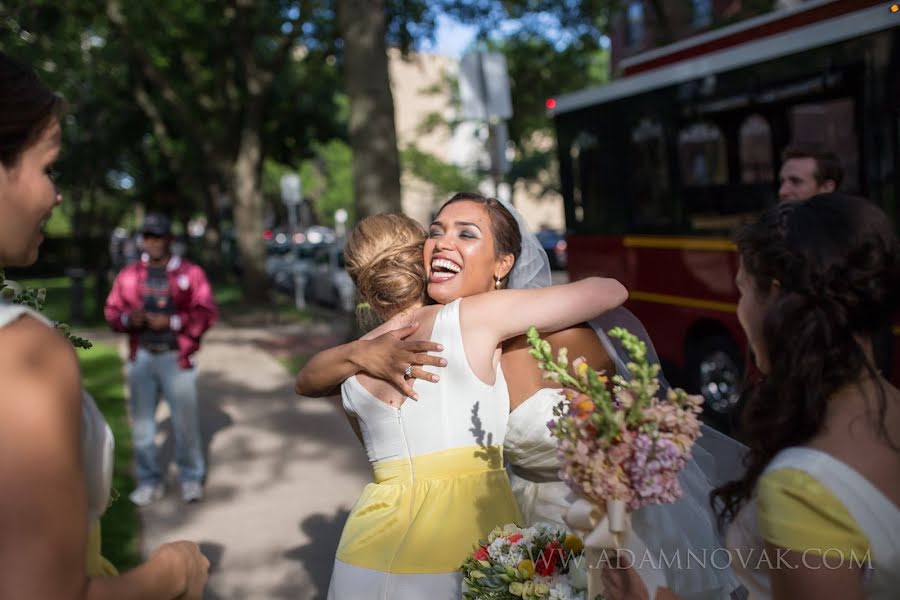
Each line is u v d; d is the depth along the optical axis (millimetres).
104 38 20641
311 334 15125
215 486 6324
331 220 61688
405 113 67000
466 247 2570
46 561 1092
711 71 7496
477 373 2428
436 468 2432
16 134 1267
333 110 25422
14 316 1184
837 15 6336
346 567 2486
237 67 22328
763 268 1509
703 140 7664
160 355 5848
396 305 2701
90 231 24297
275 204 58406
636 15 24641
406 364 2453
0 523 1079
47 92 1310
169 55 22406
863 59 6004
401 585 2373
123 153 27094
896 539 1358
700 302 7852
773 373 1480
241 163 20031
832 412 1437
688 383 8203
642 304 8664
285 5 19219
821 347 1427
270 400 9273
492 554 2223
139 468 5957
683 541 2109
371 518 2504
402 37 17047
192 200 34031
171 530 5422
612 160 8938
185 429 5949
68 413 1175
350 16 9758
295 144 26312
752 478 1557
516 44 19422
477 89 8328
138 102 24156
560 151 9797
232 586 4559
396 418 2488
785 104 6719
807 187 4047
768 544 1418
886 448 1408
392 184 9914
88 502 1334
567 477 1754
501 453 2496
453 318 2447
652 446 1677
